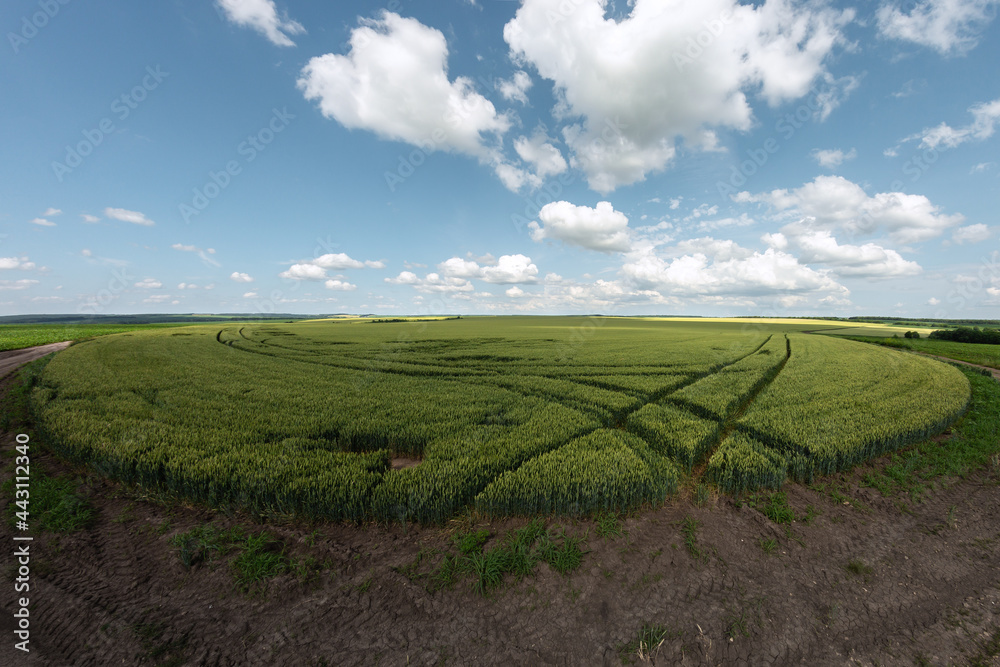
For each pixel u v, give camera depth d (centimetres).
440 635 528
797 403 1556
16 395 1716
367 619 552
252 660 487
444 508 782
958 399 1571
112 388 1761
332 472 882
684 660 491
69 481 932
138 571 634
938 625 555
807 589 616
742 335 5334
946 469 1058
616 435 1172
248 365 2516
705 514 823
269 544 703
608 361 2752
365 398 1634
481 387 1880
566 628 537
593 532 747
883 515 841
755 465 941
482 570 622
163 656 486
